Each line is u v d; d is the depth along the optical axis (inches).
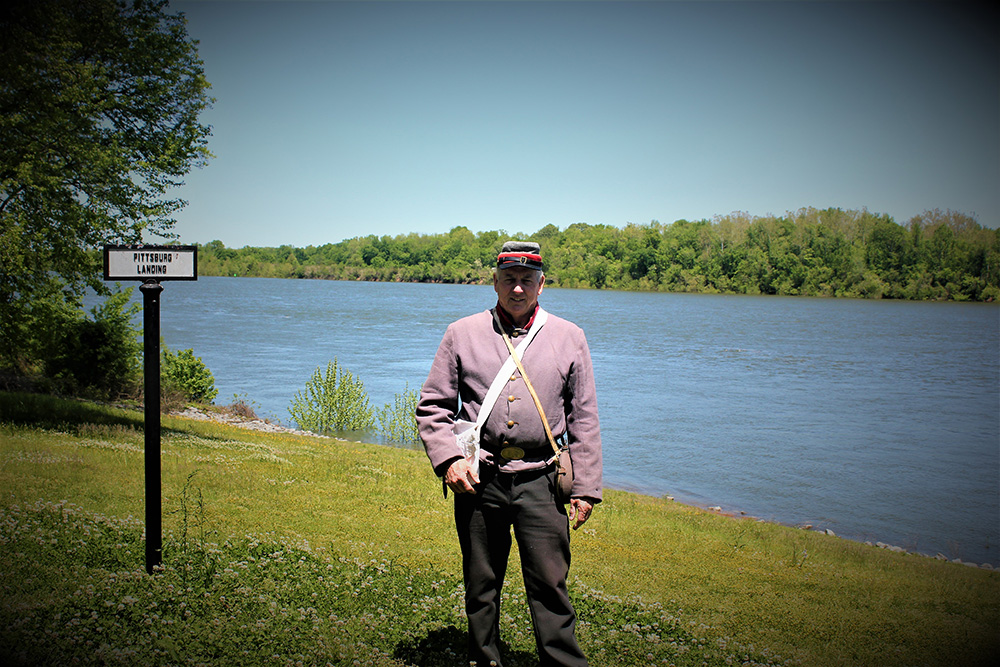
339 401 942.4
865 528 594.2
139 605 164.4
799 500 683.4
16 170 521.3
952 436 1072.8
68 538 220.7
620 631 197.9
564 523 137.3
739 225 6328.7
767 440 995.3
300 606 183.9
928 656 216.5
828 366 2022.6
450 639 170.9
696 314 4104.3
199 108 631.2
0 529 224.4
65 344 834.2
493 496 135.9
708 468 808.9
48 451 419.2
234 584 190.2
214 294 5949.8
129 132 611.8
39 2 535.5
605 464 813.9
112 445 467.2
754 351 2354.8
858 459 886.4
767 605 267.0
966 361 2225.6
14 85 523.5
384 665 148.7
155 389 182.1
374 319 3339.1
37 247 551.2
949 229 5216.5
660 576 302.0
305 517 329.4
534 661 162.7
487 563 137.6
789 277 5792.3
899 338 2950.3
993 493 727.1
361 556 260.7
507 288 138.8
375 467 524.1
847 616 260.2
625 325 3255.4
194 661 139.8
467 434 135.0
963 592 328.2
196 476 397.4
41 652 135.6
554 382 138.5
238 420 898.7
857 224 5703.7
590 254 7057.1
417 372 1594.5
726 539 409.1
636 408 1247.5
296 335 2511.1
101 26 581.3
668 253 6496.1
